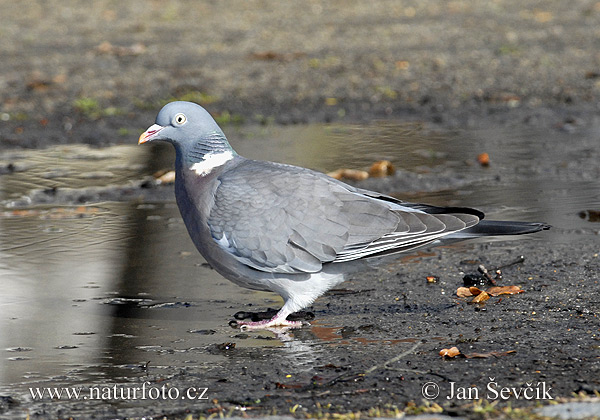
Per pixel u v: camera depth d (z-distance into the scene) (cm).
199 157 960
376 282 1038
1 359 827
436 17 3547
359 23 3409
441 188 1483
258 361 808
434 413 650
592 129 1912
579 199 1378
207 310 970
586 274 1021
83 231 1284
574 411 632
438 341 837
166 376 776
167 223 1325
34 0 3847
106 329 909
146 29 3262
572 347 801
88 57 2764
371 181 1538
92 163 1727
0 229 1295
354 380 744
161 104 2217
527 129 1944
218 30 3244
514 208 1337
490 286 1000
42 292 1029
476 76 2498
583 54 2741
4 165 1698
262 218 905
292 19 3488
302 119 2092
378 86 2406
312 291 918
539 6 3778
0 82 2431
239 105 2233
